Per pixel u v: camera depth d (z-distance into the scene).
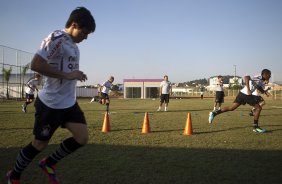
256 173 4.03
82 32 3.02
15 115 12.41
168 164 4.46
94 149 5.52
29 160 3.14
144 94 52.03
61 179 3.72
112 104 25.28
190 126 7.52
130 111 15.92
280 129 8.70
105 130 7.83
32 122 9.70
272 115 13.89
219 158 4.86
